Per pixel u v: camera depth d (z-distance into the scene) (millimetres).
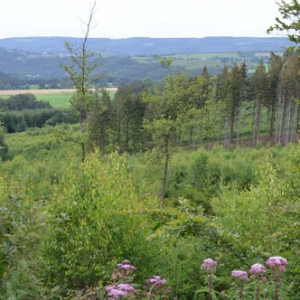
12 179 6504
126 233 6883
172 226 6852
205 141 66875
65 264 6586
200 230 6445
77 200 7086
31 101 117438
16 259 3422
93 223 6863
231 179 27875
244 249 6035
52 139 65312
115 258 6504
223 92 64500
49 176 30844
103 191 7141
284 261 3619
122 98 62875
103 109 28531
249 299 4332
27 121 100250
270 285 4312
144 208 7648
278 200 8875
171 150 23984
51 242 6500
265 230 8734
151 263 6527
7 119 95875
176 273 5879
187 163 33062
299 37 6840
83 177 7383
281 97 66750
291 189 9781
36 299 3629
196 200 23969
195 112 23625
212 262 3982
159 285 4535
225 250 6066
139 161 30688
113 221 6875
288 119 64062
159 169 23625
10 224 3617
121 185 7703
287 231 6395
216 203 12508
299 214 7426
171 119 23922
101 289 4926
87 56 16359
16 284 3352
